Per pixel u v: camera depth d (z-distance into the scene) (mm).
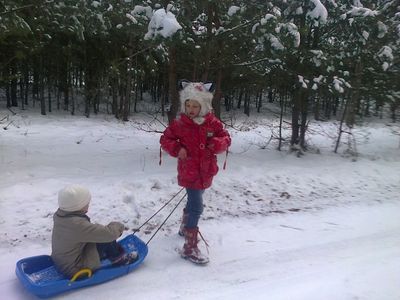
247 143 10203
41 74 17406
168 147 3910
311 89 8234
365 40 8047
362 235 4906
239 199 5844
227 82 11477
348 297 3504
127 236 4289
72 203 3355
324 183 6887
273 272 3926
